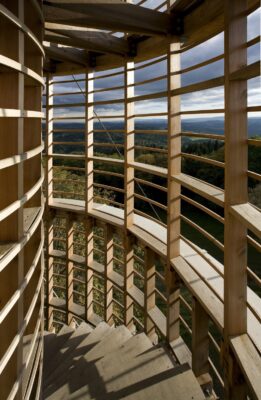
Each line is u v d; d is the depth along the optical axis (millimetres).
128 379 4043
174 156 4672
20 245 1791
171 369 3906
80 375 4367
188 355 4547
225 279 3170
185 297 9883
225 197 3133
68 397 3859
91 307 7266
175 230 4754
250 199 5652
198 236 10844
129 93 5859
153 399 3543
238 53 3004
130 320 6305
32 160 2580
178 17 4441
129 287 6227
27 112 1892
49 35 5086
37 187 2197
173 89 4574
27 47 2352
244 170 3080
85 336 5941
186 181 4227
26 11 2305
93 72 6762
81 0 4051
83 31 5191
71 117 7188
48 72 7211
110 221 6492
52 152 7582
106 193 13734
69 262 7523
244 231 3100
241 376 3105
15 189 1863
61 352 5641
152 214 12141
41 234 2479
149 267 5574
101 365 4387
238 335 3145
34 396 2504
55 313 10820
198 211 11727
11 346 1689
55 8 4020
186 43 4617
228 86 3029
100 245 13047
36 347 2430
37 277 2463
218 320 3359
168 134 4688
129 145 5984
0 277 1851
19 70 1731
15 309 1835
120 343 5082
